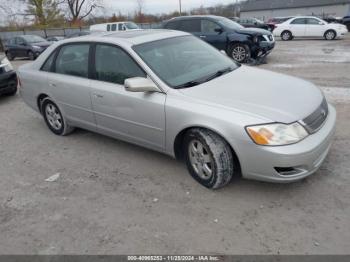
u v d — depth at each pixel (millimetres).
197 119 3143
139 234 2816
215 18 11047
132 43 3861
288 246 2566
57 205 3318
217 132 3045
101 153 4430
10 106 7223
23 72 5316
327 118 3322
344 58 11070
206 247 2619
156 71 3588
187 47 4242
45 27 41031
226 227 2820
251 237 2686
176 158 3658
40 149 4738
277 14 62625
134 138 3949
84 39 4359
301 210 2953
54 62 4801
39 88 5023
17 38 19391
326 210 2924
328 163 3658
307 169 2943
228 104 3090
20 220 3127
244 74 3912
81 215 3129
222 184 3244
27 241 2840
